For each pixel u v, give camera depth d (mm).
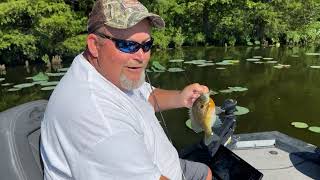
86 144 557
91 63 658
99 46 639
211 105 863
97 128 558
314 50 7043
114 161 547
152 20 657
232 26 7457
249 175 906
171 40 7090
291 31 7770
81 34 5832
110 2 619
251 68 5020
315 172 1179
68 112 571
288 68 5078
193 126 915
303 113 3191
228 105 1098
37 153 634
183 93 932
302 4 7777
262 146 1342
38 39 5406
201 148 1031
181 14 7328
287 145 1330
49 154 592
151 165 586
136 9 630
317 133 2740
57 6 5477
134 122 620
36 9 5262
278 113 3180
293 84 4188
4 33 5195
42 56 5523
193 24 7449
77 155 563
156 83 4082
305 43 7887
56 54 5664
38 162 622
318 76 4613
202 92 918
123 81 658
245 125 2875
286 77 4527
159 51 6676
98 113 566
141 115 668
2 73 4824
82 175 561
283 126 2873
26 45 5316
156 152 709
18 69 5098
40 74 4367
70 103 576
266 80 4344
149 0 6863
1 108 3262
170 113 3055
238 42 7656
